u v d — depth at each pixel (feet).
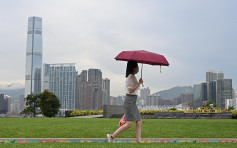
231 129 36.78
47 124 39.81
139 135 22.43
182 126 39.63
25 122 43.91
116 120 53.72
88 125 38.47
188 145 19.65
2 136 26.50
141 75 21.91
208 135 30.19
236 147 19.22
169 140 23.88
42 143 20.04
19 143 19.93
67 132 29.89
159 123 45.62
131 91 21.67
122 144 19.74
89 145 18.98
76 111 111.14
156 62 20.79
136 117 22.07
